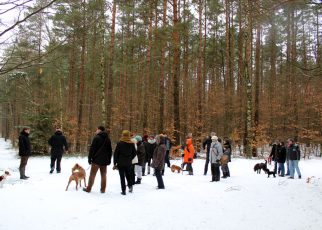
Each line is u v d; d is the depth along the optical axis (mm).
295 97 28156
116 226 6555
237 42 35969
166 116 31297
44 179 11938
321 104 27188
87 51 25656
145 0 21750
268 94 33312
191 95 33844
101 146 9625
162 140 10891
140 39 24062
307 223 6965
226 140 14719
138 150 11641
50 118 23281
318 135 29078
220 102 30422
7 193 9305
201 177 13523
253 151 24969
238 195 9797
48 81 24469
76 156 21453
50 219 6918
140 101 35250
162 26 20438
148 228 6469
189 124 29594
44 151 23188
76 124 26547
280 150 14500
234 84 37219
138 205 8320
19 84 21141
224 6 27938
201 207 8258
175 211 7816
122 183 9625
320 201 9016
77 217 7102
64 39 4027
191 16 28844
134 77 35906
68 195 9164
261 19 7383
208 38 35750
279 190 10672
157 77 34500
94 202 8492
